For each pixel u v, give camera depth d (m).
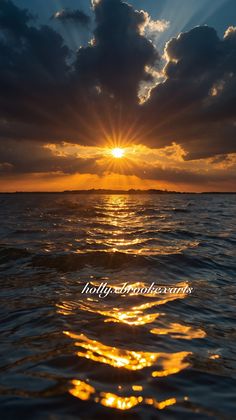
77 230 20.56
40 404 3.40
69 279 9.35
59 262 11.34
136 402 3.51
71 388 3.73
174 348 5.05
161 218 30.98
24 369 4.20
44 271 10.31
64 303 7.18
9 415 3.22
